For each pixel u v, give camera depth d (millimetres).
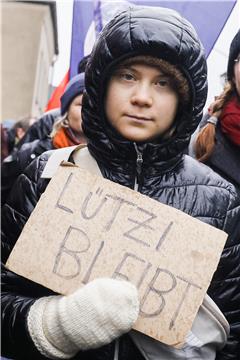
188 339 1269
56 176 1277
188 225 1243
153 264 1227
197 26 1551
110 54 1278
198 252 1229
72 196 1264
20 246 1238
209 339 1277
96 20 1605
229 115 1537
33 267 1229
